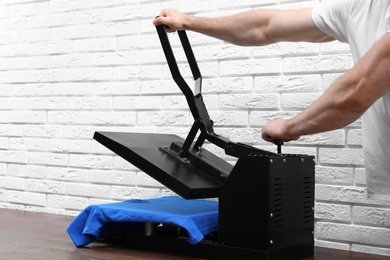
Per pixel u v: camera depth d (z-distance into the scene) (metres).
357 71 1.59
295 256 2.09
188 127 2.79
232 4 2.67
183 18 2.21
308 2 2.47
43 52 3.26
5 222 2.88
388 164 1.79
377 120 1.75
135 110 2.96
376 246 2.32
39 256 2.12
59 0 3.19
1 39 3.39
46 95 3.25
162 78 2.86
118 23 3.00
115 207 2.26
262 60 2.59
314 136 2.46
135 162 2.16
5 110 3.39
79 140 3.13
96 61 3.07
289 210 2.04
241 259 2.00
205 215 2.15
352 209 2.38
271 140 2.01
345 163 2.39
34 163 3.30
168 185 2.06
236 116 2.66
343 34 1.93
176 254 2.18
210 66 2.72
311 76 2.47
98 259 2.09
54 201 3.22
